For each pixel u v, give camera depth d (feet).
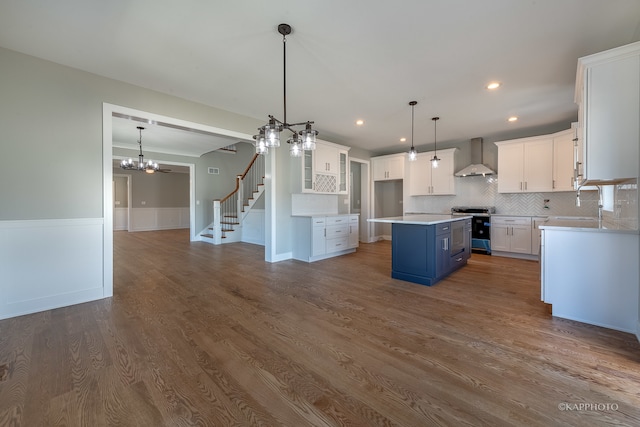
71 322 8.04
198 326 7.80
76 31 7.42
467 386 5.26
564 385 5.26
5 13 6.68
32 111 8.68
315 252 16.28
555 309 8.39
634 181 7.51
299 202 17.75
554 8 6.51
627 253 7.41
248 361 6.11
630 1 6.24
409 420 4.45
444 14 6.73
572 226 8.38
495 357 6.23
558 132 15.49
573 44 7.95
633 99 7.03
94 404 4.80
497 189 18.33
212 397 4.99
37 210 8.82
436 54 8.54
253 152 26.58
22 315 8.52
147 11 6.66
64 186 9.25
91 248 9.80
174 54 8.54
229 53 8.49
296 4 6.41
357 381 5.43
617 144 7.20
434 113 13.97
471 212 19.42
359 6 6.47
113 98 10.11
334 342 6.93
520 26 7.18
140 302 9.64
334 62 9.01
